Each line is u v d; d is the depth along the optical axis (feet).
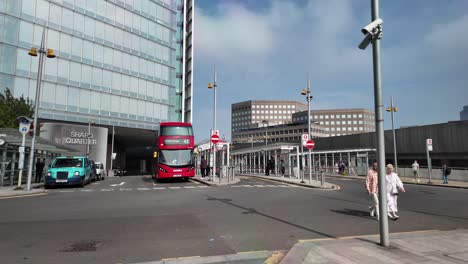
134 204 40.04
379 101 19.81
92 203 41.01
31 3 123.44
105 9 146.82
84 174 69.10
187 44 210.38
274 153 117.29
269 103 545.03
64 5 132.77
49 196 49.70
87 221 28.86
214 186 69.56
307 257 17.03
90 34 140.56
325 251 18.15
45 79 125.18
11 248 20.17
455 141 129.18
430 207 40.24
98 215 31.99
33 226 26.66
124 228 26.00
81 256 18.61
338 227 26.84
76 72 134.92
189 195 50.57
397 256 17.28
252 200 44.34
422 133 142.31
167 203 40.98
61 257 18.43
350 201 44.55
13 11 118.62
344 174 127.44
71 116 132.26
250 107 545.44
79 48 136.46
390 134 157.17
